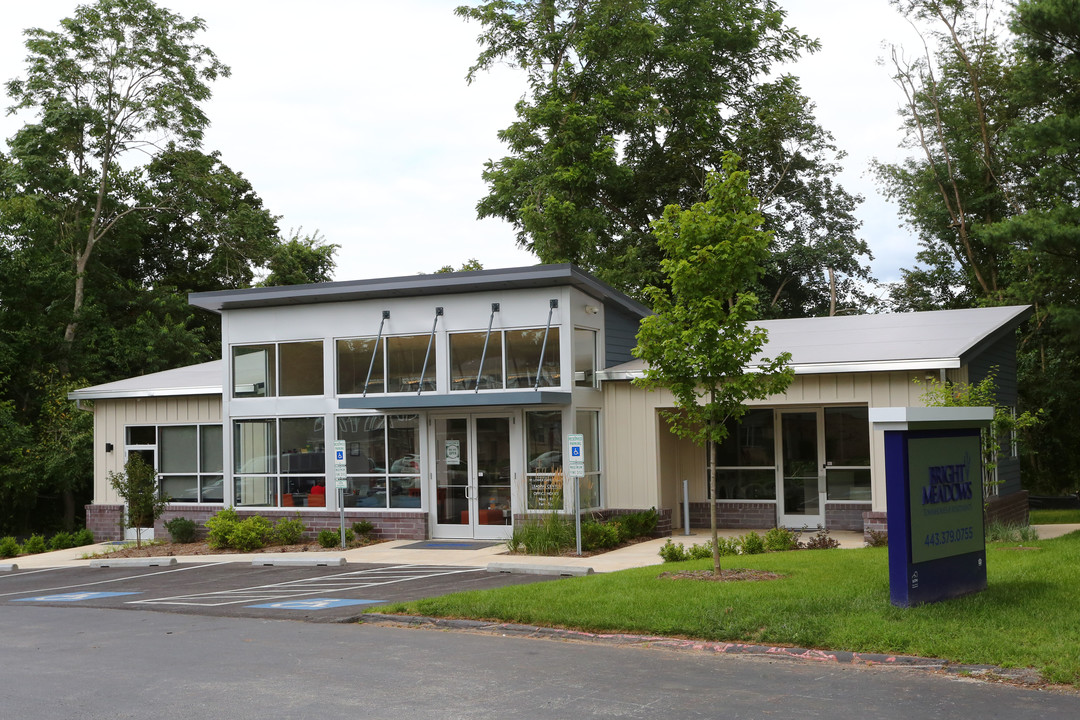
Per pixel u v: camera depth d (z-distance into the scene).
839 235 42.28
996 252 38.94
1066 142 27.48
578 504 18.91
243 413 24.48
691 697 8.08
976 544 11.45
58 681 9.33
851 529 21.64
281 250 44.69
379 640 11.05
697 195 40.78
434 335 22.86
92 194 40.44
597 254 38.91
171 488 26.64
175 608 14.20
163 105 38.84
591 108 37.62
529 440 21.89
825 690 8.21
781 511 22.72
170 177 42.41
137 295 43.69
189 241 47.62
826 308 43.00
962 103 38.69
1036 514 28.94
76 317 38.06
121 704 8.33
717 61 41.19
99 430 27.78
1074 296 33.16
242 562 20.33
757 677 8.73
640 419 22.33
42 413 34.78
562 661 9.62
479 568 17.50
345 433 23.53
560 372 21.70
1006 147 38.38
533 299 22.05
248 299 23.97
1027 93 30.30
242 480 24.50
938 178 38.94
